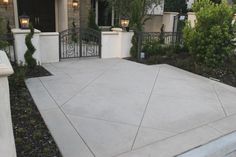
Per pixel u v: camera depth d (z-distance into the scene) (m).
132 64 8.23
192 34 7.67
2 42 5.93
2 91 2.17
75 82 6.02
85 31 9.19
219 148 3.38
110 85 5.88
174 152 3.22
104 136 3.56
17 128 3.62
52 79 6.20
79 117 4.13
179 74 7.13
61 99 4.89
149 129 3.82
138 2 9.78
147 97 5.18
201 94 5.52
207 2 8.08
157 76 6.83
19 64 6.91
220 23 7.36
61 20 12.61
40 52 7.80
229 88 6.04
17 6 11.52
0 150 2.28
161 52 9.52
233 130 3.89
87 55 9.24
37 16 12.59
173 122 4.09
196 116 4.36
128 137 3.56
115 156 3.09
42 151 3.11
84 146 3.28
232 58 8.30
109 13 13.88
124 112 4.40
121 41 9.27
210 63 7.43
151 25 15.78
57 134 3.55
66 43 9.34
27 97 4.93
